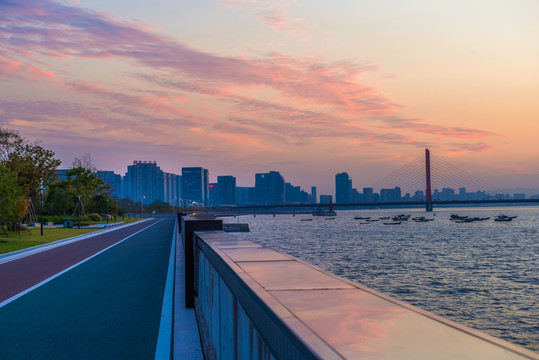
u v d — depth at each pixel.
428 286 52.25
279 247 100.38
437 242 115.88
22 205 46.41
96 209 112.00
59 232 49.22
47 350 6.70
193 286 9.50
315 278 3.03
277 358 1.98
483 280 56.56
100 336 7.45
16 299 10.82
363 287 2.66
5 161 61.56
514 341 31.45
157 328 7.94
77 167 105.94
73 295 11.29
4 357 6.39
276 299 2.31
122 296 11.09
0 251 24.67
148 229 56.19
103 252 24.27
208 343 6.06
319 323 1.79
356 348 1.44
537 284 53.62
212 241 6.42
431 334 1.58
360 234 150.00
